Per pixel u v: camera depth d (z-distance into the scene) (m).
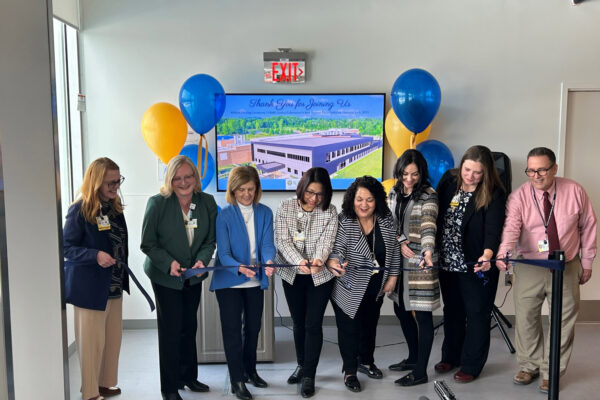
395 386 3.82
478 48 5.07
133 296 5.19
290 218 3.53
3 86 2.33
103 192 3.35
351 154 5.13
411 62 5.07
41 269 2.45
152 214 3.32
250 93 5.05
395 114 4.60
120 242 3.50
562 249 3.58
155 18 5.02
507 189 4.69
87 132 5.08
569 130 5.19
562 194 3.60
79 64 5.02
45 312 2.47
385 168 5.20
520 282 3.78
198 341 4.30
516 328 3.88
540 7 5.03
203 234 3.49
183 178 3.34
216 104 4.54
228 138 5.09
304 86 5.09
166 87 5.07
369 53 5.06
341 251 3.52
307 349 3.61
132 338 4.95
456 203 3.69
